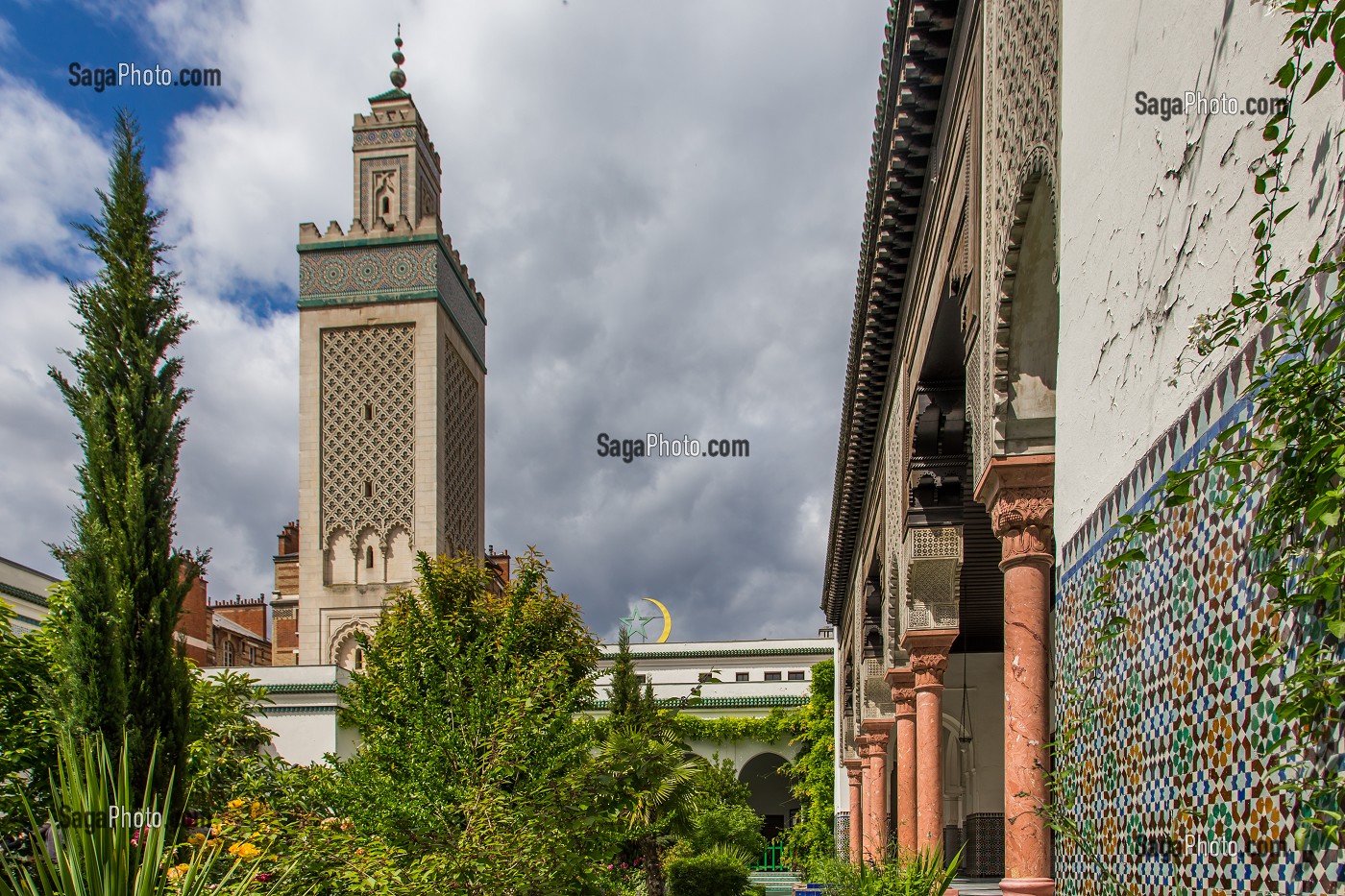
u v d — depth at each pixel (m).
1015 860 5.66
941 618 10.27
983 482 6.04
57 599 8.45
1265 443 2.14
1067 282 4.02
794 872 26.02
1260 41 2.37
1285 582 2.26
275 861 6.39
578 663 12.20
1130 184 3.24
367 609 30.16
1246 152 2.44
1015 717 5.71
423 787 7.21
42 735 7.88
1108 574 3.49
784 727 30.77
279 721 24.00
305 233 32.00
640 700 19.67
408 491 30.72
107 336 7.80
